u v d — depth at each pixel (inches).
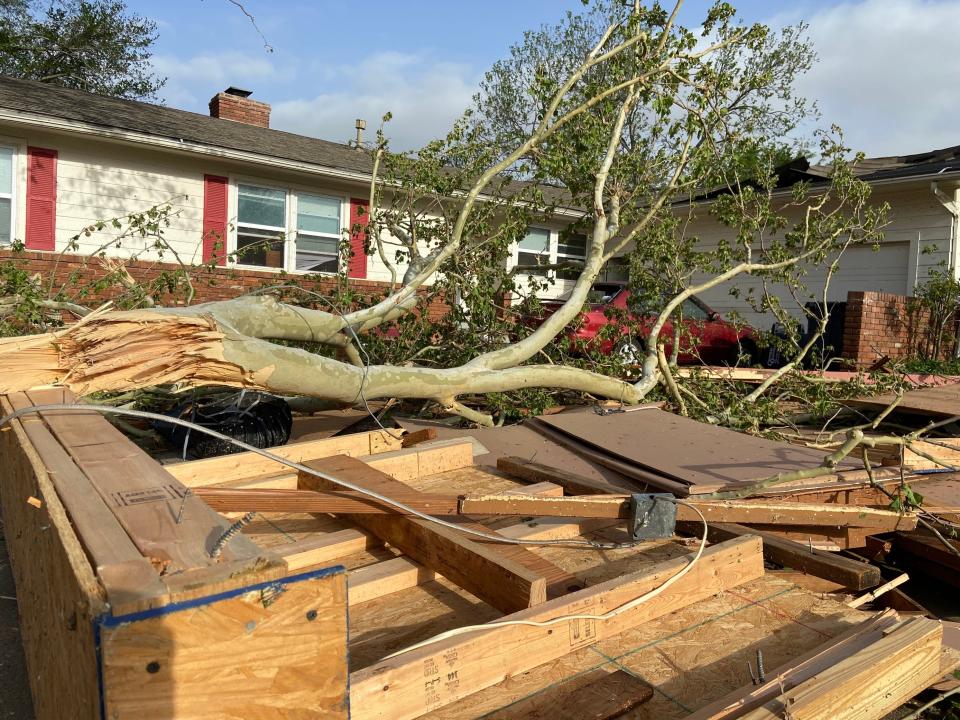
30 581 97.1
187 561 58.9
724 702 78.8
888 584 130.1
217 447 204.8
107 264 304.0
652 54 251.1
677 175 283.3
